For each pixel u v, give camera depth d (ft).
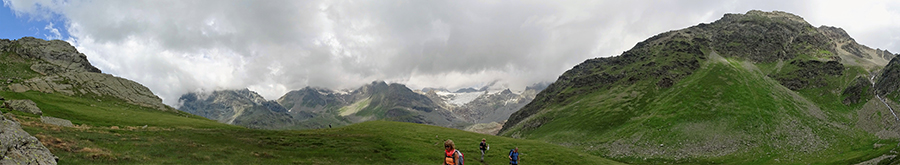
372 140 252.83
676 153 360.07
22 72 527.40
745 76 574.15
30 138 78.79
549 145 298.15
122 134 158.30
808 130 369.91
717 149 352.08
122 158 103.86
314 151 188.65
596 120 553.64
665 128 428.56
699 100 485.97
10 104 248.52
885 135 319.88
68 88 462.19
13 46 604.90
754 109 426.10
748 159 319.06
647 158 361.71
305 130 323.78
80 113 297.74
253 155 151.94
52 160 80.02
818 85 553.64
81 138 126.00
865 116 399.24
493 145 267.80
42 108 276.82
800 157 307.78
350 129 342.03
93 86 509.35
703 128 402.11
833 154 305.53
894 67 435.12
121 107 460.14
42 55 622.95
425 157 202.18
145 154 117.80
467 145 258.57
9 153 67.62
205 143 169.68
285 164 142.00
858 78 496.64
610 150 408.87
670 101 521.24
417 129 360.28
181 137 180.65
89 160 94.17
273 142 208.13
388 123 404.57
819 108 459.32
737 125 393.70
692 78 619.26
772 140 353.31
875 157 238.27
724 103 458.91
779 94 495.41
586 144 458.91
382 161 180.34
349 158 178.60
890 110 368.68
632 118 513.45
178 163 111.65
